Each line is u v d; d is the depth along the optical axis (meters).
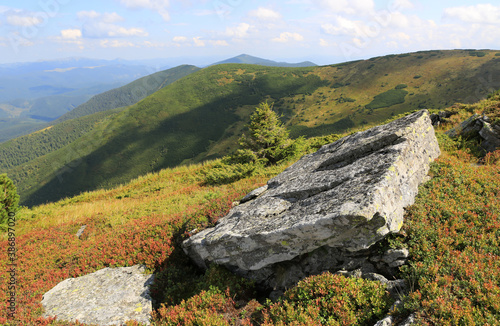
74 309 7.57
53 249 12.77
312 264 6.70
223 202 11.08
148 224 12.23
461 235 5.94
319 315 5.10
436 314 4.19
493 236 5.74
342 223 5.64
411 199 7.34
